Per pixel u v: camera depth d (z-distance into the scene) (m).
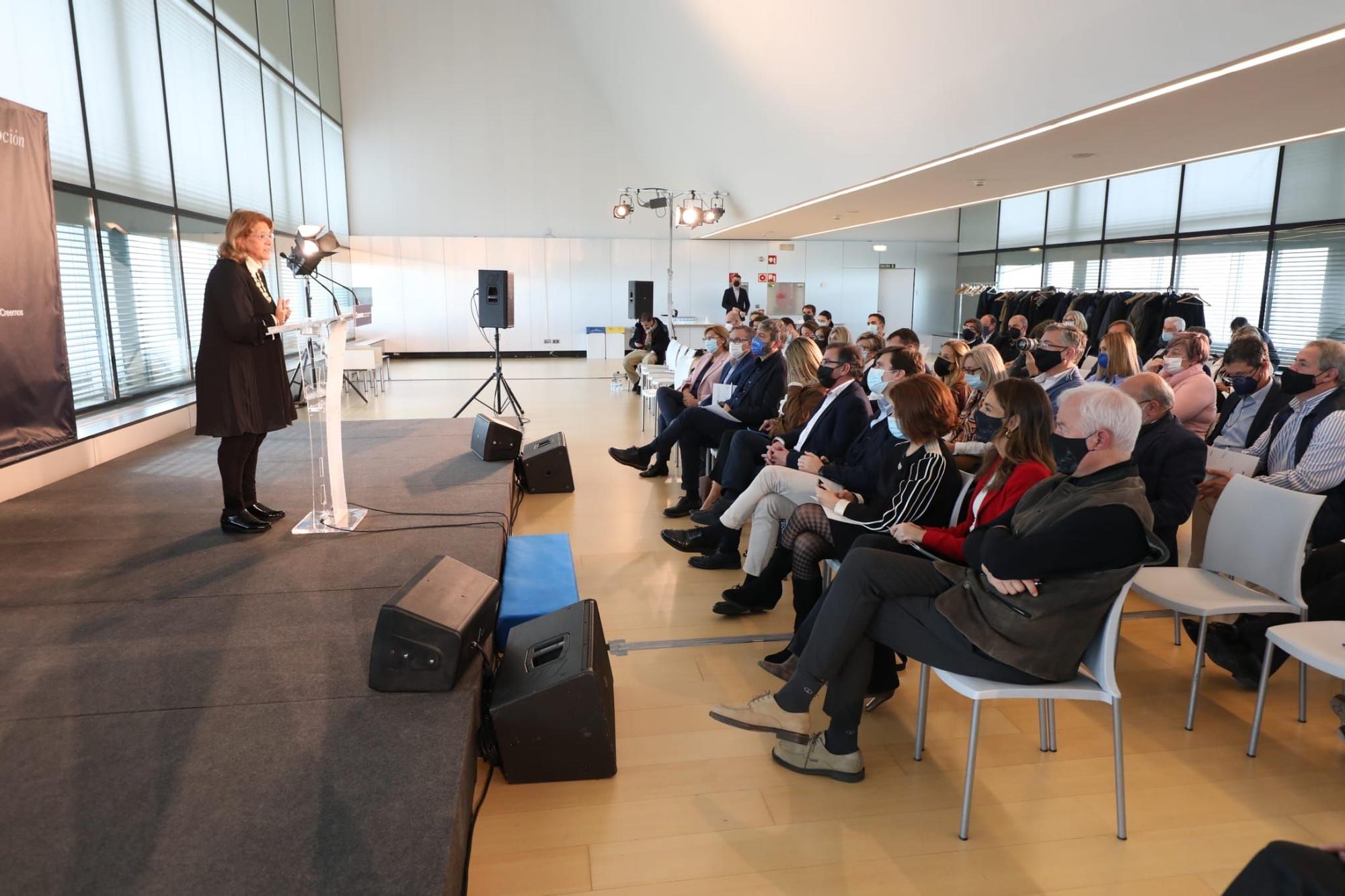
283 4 10.32
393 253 14.35
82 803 1.66
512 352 15.01
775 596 3.31
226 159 7.94
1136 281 10.48
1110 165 5.81
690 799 2.14
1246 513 2.65
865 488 3.03
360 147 14.00
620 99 13.64
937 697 2.71
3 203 3.54
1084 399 1.91
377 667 2.12
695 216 11.02
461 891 1.72
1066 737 2.46
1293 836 2.01
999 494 2.30
